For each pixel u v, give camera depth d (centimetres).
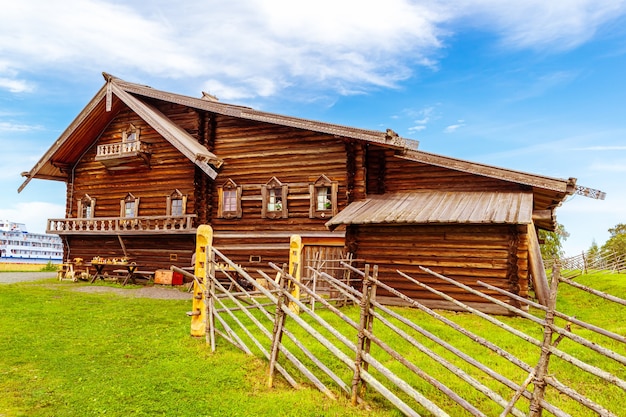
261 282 1628
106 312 1079
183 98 1877
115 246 2105
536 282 1370
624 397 576
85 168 2264
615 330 949
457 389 585
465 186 1495
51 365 662
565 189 1306
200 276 835
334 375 555
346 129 1542
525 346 805
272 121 1678
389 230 1342
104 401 536
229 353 725
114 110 2152
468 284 1231
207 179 1903
